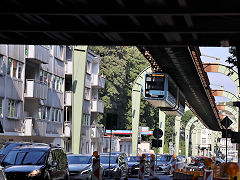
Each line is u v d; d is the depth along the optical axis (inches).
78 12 650.2
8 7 658.2
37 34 812.6
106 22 714.2
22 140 2356.1
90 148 3346.5
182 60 1951.3
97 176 1187.9
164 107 2522.1
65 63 2891.2
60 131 2790.4
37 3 650.2
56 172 1026.1
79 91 1999.3
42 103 2509.8
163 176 1904.5
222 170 1371.8
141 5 634.2
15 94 2181.3
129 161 2091.5
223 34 765.9
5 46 2068.2
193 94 3088.1
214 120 4916.3
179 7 625.6
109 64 4763.8
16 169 944.9
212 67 2910.9
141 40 809.5
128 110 5093.5
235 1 612.7
